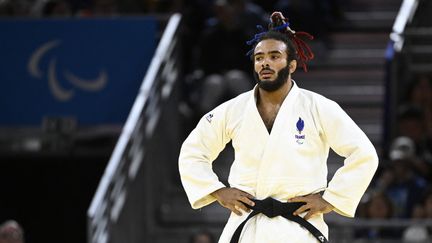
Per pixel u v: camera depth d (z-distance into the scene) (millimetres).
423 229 25406
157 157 29672
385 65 31750
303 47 13695
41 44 32188
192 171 13523
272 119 13367
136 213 27828
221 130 13594
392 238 26438
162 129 30234
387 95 29953
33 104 32250
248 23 32750
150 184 28734
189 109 33000
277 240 12992
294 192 13125
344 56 35938
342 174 13164
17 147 33094
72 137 32656
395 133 29672
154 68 29375
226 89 30938
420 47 34219
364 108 33344
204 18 35750
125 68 31812
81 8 36875
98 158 36406
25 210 37500
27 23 32188
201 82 32375
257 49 13273
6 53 32281
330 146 13453
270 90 13281
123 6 35531
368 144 13219
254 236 13156
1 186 37281
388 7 38375
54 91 32188
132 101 31812
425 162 28125
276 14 13570
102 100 31938
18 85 32281
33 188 37250
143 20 31828
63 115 32156
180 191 30000
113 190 25984
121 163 26812
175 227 28891
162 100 30234
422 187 26609
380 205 26203
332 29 37219
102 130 32906
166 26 33000
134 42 31797
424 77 31562
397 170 26750
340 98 33688
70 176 37000
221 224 28703
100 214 25109
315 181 13219
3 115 32375
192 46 34531
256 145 13289
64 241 37531
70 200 37250
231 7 32531
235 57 32438
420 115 29406
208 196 13492
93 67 31969
